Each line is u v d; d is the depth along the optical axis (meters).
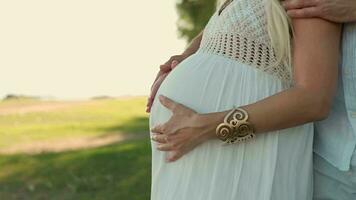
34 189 8.01
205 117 2.34
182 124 2.39
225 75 2.42
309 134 2.45
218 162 2.37
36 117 14.09
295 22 2.32
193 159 2.39
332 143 2.47
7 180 8.45
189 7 8.59
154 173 2.56
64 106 15.88
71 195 7.72
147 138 11.14
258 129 2.29
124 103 16.59
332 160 2.47
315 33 2.26
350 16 2.27
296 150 2.40
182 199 2.41
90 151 9.84
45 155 9.74
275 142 2.37
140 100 17.31
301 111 2.25
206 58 2.49
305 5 2.26
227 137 2.32
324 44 2.26
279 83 2.39
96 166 8.88
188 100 2.45
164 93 2.53
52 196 7.72
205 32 2.62
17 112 14.80
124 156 9.35
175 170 2.45
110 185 8.02
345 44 2.37
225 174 2.37
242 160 2.36
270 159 2.36
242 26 2.44
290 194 2.40
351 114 2.42
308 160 2.45
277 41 2.37
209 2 8.44
